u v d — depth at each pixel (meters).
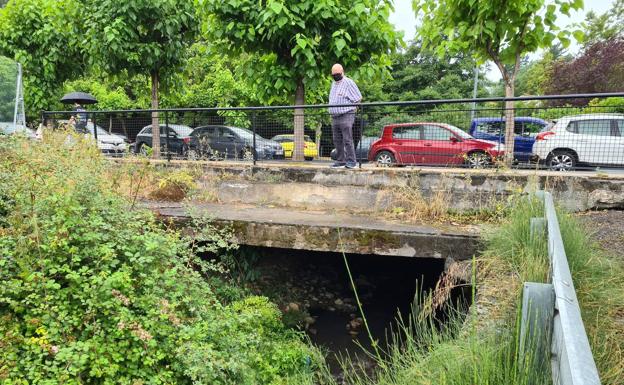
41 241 3.09
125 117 9.88
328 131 9.16
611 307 2.50
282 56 8.60
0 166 3.76
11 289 2.77
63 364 2.62
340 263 6.99
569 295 1.48
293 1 7.49
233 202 6.44
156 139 8.99
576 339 1.18
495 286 3.12
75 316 2.83
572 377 1.00
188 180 6.52
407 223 4.90
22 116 9.53
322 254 6.96
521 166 6.62
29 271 2.89
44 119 8.39
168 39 10.09
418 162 8.21
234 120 9.34
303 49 7.50
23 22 11.59
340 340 5.03
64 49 11.91
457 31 7.86
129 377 2.71
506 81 7.79
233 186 6.52
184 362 2.81
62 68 12.41
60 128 6.42
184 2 9.95
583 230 3.87
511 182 5.39
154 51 9.75
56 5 10.45
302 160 8.66
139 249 3.37
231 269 5.56
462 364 1.89
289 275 6.28
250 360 3.53
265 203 6.30
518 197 4.47
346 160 6.57
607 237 4.00
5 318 2.74
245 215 5.35
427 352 2.30
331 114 6.61
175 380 2.81
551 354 1.64
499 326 2.29
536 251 2.98
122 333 2.82
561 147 7.34
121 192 4.68
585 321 2.29
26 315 2.78
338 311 5.81
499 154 6.80
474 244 4.16
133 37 9.51
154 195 6.11
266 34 7.74
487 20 7.14
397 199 5.55
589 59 21.08
